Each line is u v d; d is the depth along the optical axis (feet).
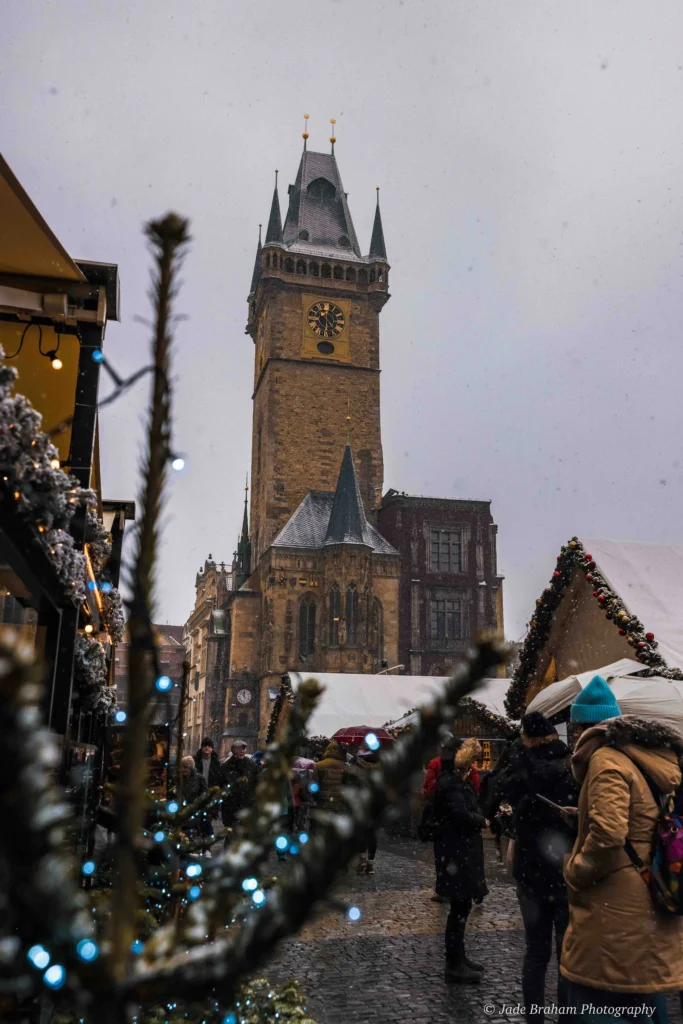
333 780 29.81
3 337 20.90
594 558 44.14
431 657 200.75
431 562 209.36
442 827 22.41
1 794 2.01
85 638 18.69
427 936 26.99
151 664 3.08
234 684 196.13
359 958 23.97
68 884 2.28
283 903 2.76
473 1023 17.99
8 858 2.13
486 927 28.73
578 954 11.89
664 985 11.39
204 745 52.21
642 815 11.87
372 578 194.90
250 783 25.61
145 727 3.01
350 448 203.51
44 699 15.46
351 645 187.62
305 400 222.48
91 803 16.11
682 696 33.22
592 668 45.62
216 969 2.77
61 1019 9.24
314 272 232.32
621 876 11.68
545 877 15.98
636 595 41.16
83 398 19.98
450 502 213.46
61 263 20.07
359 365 228.02
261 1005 11.47
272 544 195.21
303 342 226.38
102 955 2.69
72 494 14.51
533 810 16.33
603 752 12.35
